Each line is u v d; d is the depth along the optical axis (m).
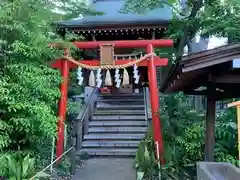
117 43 7.14
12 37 4.87
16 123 4.73
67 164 6.24
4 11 4.37
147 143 6.65
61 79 5.94
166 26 7.88
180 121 6.86
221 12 8.48
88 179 5.71
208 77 3.66
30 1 4.96
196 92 5.34
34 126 5.01
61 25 7.71
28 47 4.78
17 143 5.20
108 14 9.38
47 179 5.24
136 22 7.77
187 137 5.89
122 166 6.72
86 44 7.15
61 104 6.76
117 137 8.43
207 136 4.30
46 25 5.46
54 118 5.21
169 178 5.40
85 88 11.16
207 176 3.22
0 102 4.72
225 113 7.39
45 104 5.18
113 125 9.03
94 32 8.07
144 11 8.59
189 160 5.62
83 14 8.12
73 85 8.95
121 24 7.80
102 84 8.01
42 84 4.94
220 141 5.85
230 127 6.11
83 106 9.07
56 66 7.00
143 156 5.95
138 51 7.96
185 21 8.60
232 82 3.61
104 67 7.02
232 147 5.77
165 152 5.92
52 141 5.99
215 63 3.30
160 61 7.05
